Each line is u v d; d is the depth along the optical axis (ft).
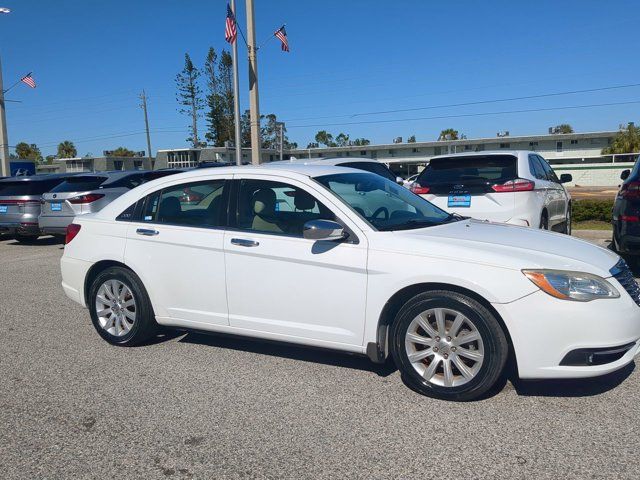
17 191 43.09
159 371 16.10
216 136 183.32
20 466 11.30
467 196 26.55
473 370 13.11
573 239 15.08
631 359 12.80
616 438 11.52
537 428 12.03
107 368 16.48
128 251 17.72
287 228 15.42
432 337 13.53
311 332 14.90
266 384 14.90
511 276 12.68
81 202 39.47
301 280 14.87
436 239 13.97
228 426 12.65
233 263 15.88
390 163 205.87
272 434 12.21
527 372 12.66
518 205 25.79
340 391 14.30
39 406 14.02
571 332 12.34
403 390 14.24
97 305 18.62
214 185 16.90
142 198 18.12
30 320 22.04
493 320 12.85
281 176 16.02
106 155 233.55
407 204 16.89
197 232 16.61
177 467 11.07
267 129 193.47
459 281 13.01
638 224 23.90
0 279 30.63
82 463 11.33
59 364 16.96
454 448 11.35
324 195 15.24
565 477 10.23
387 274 13.79
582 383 14.21
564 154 189.57
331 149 214.48
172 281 17.02
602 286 12.64
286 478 10.54
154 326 18.04
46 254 39.83
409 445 11.54
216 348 17.97
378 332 14.10
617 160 179.32
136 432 12.52
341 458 11.15
